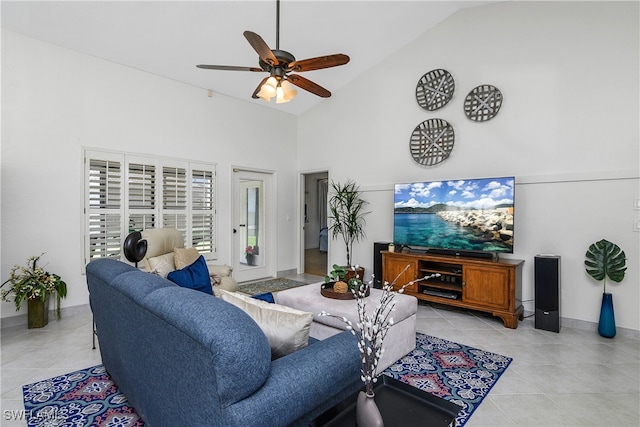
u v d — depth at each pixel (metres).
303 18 3.71
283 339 1.43
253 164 5.43
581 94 3.35
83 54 3.71
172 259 3.48
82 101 3.70
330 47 4.37
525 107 3.67
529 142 3.64
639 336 3.04
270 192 5.79
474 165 4.03
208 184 4.84
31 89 3.38
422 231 4.15
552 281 3.23
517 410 1.96
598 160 3.25
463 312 3.86
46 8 3.03
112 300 1.72
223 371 1.00
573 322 3.38
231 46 3.89
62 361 2.55
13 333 3.11
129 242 2.95
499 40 3.85
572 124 3.39
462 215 3.81
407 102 4.64
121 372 1.86
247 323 1.11
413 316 2.78
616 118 3.17
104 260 2.10
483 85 3.94
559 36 3.47
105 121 3.87
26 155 3.34
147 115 4.22
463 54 4.12
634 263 3.07
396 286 4.15
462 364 2.53
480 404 2.02
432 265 4.08
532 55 3.63
